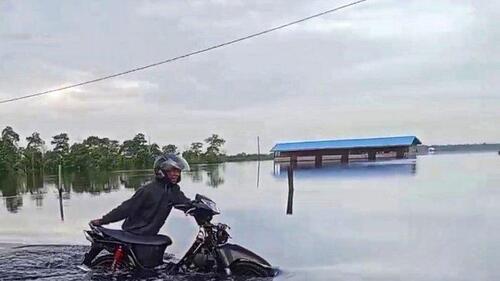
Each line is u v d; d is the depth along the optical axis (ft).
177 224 49.24
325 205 68.80
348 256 34.04
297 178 129.90
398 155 204.95
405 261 31.89
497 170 150.20
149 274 28.84
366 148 207.31
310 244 38.09
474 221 50.44
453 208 61.98
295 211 61.72
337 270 30.01
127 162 148.36
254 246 38.01
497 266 30.35
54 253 36.04
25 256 34.99
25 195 105.81
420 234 43.14
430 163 199.21
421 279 28.02
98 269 30.22
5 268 31.17
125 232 30.27
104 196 92.68
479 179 114.83
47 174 160.86
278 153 208.74
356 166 184.03
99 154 161.79
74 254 35.58
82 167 161.07
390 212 59.67
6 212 72.33
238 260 28.37
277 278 28.14
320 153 206.80
